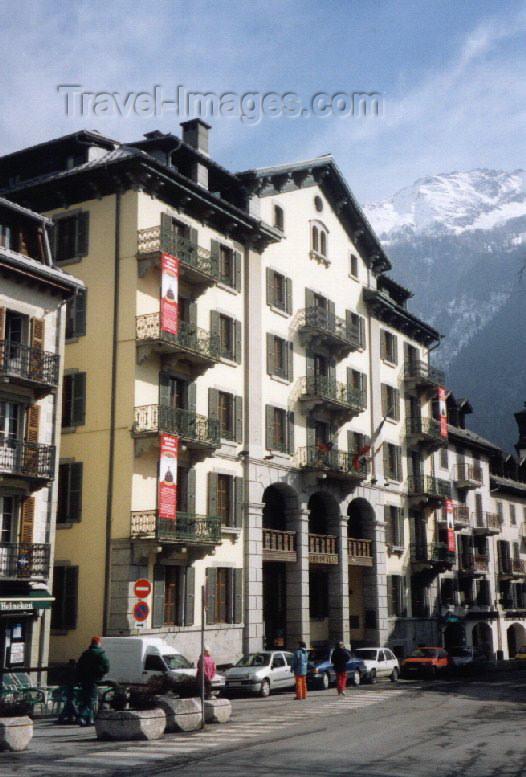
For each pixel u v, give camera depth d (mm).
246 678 31359
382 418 50938
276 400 41469
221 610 36594
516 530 70562
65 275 30141
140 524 32250
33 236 30344
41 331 29438
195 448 35156
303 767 15242
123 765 15391
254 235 40906
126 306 34156
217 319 38125
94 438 33750
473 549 62094
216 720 22234
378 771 14852
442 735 19922
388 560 50062
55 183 35719
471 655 48375
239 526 37906
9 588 27500
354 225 49938
